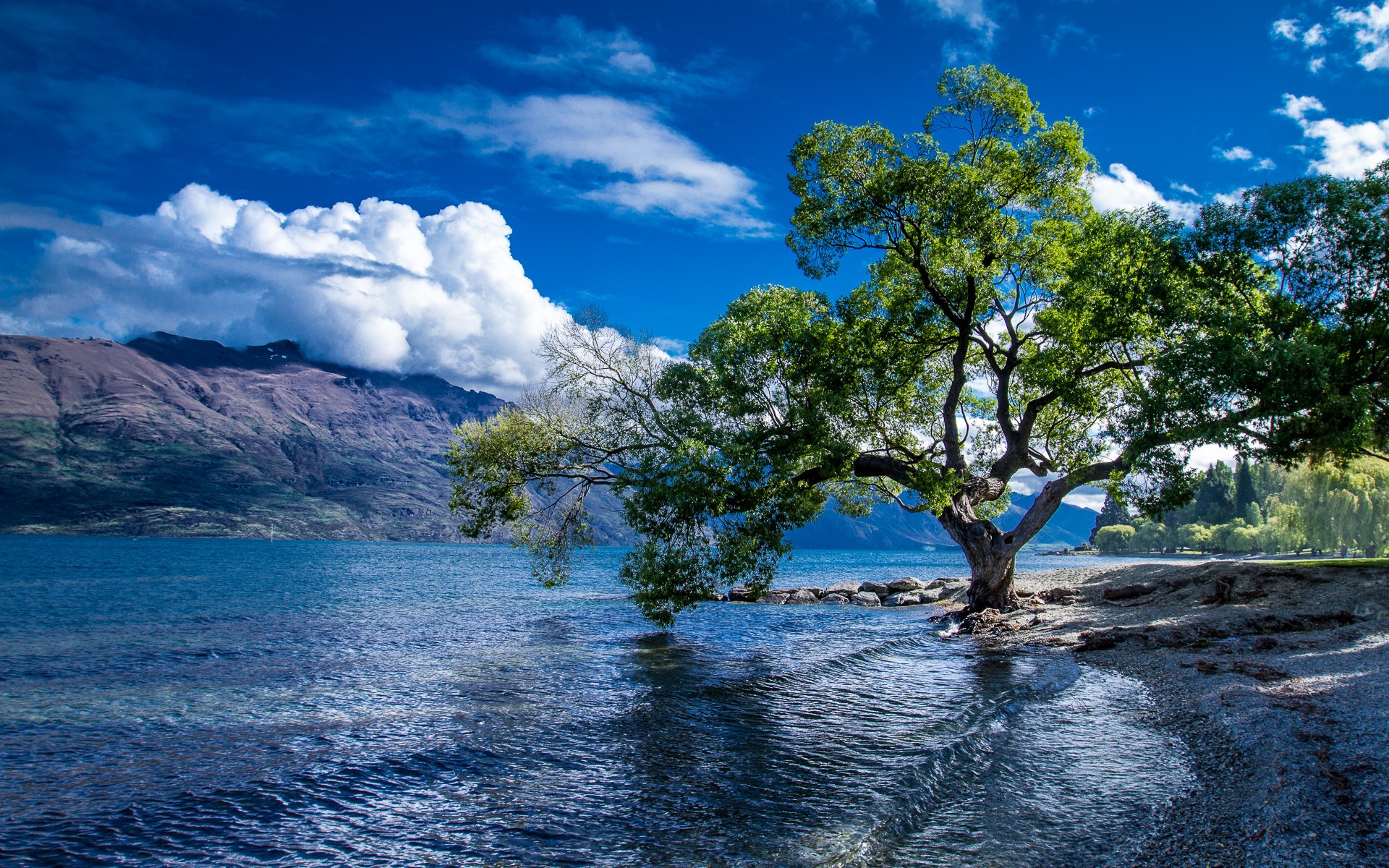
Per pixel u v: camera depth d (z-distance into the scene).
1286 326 23.75
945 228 26.06
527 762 12.08
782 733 13.60
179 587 58.72
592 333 27.19
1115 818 8.78
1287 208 23.70
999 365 31.33
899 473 27.92
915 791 9.98
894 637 28.11
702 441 24.47
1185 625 23.48
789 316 26.39
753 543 24.89
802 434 25.52
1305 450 24.23
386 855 8.60
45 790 10.96
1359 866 6.99
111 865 8.48
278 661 22.95
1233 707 13.55
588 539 27.91
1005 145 26.19
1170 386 23.48
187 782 11.29
